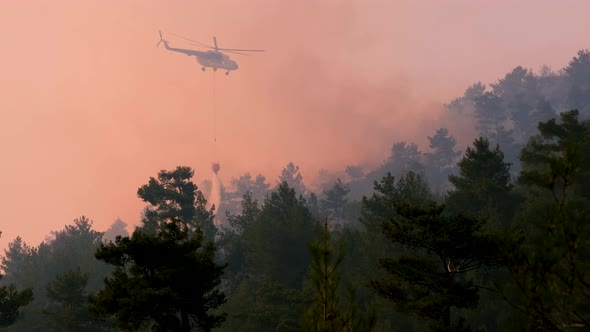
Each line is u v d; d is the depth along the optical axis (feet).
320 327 24.40
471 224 75.41
